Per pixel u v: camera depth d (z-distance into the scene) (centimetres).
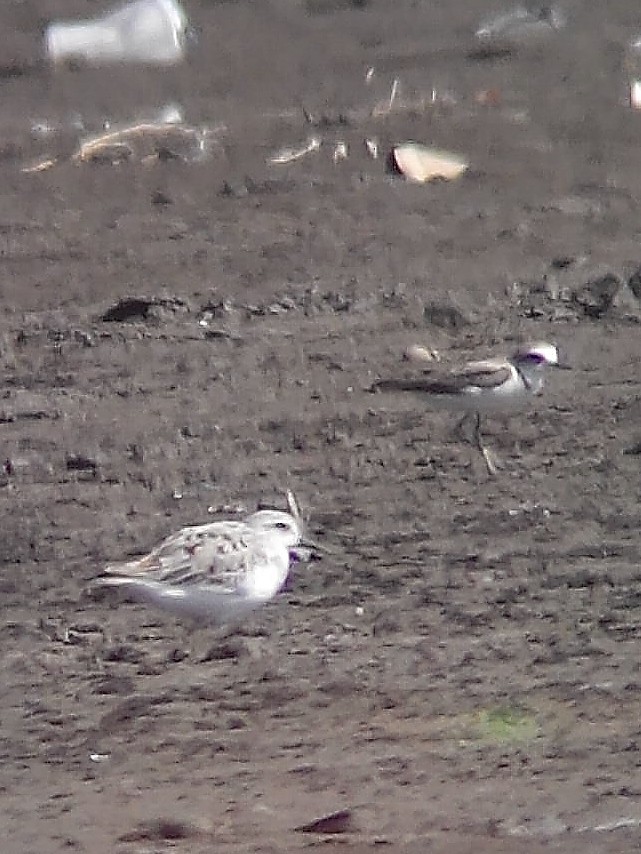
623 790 976
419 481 1435
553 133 2466
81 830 936
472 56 3023
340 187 2261
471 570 1272
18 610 1230
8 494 1428
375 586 1247
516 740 1041
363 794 977
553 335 1756
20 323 1836
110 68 3019
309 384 1652
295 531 1193
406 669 1133
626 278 1866
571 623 1190
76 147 2491
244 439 1528
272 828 931
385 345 1745
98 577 1212
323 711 1086
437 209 2158
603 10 3334
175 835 926
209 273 1959
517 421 1546
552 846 903
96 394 1650
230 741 1050
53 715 1090
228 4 3584
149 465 1477
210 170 2359
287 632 1186
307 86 2825
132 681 1133
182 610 1157
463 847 902
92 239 2095
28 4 3453
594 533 1330
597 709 1077
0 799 984
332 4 3519
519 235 2041
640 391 1609
